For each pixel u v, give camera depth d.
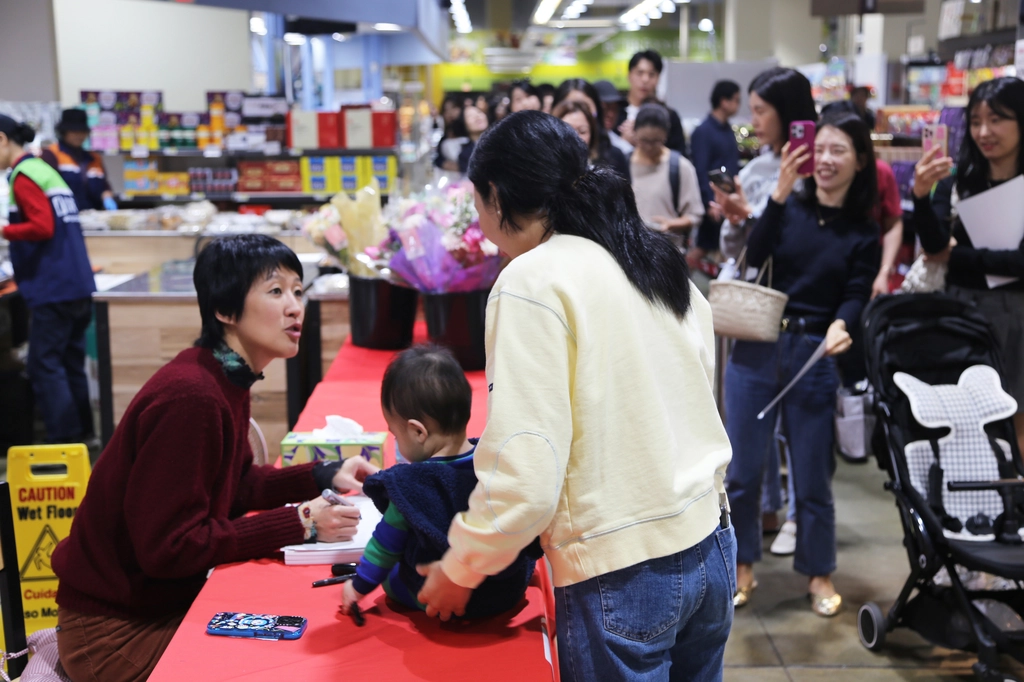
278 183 7.61
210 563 1.74
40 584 2.44
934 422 2.89
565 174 1.41
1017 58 3.76
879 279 4.14
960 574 2.95
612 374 1.36
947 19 7.97
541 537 1.43
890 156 5.72
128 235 6.04
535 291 1.32
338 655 1.46
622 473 1.37
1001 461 2.90
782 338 3.11
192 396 1.70
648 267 1.43
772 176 3.61
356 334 3.57
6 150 4.83
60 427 5.03
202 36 9.05
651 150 4.60
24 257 4.90
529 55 23.06
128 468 1.73
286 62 11.76
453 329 3.16
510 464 1.27
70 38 8.69
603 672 1.39
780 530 4.06
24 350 5.59
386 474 1.53
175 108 9.09
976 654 3.03
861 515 4.22
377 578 1.57
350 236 3.50
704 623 1.51
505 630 1.54
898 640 3.15
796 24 16.19
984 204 3.25
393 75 19.88
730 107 5.80
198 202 7.29
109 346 3.97
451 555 1.36
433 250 3.12
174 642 1.50
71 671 1.79
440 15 9.56
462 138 7.54
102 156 7.80
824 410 3.14
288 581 1.72
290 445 2.18
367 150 7.55
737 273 3.29
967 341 3.04
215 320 1.82
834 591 3.40
